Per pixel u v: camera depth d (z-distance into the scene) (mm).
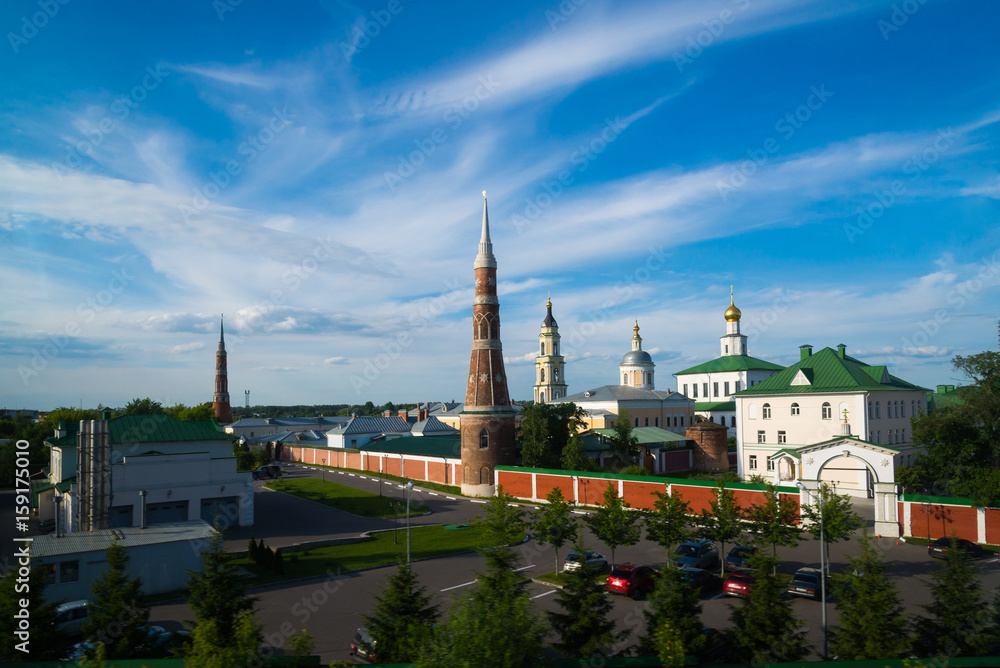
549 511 34500
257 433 141125
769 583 19953
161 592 33156
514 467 63406
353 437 104062
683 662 18031
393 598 20266
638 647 20078
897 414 67125
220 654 17438
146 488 47094
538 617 20672
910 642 18922
